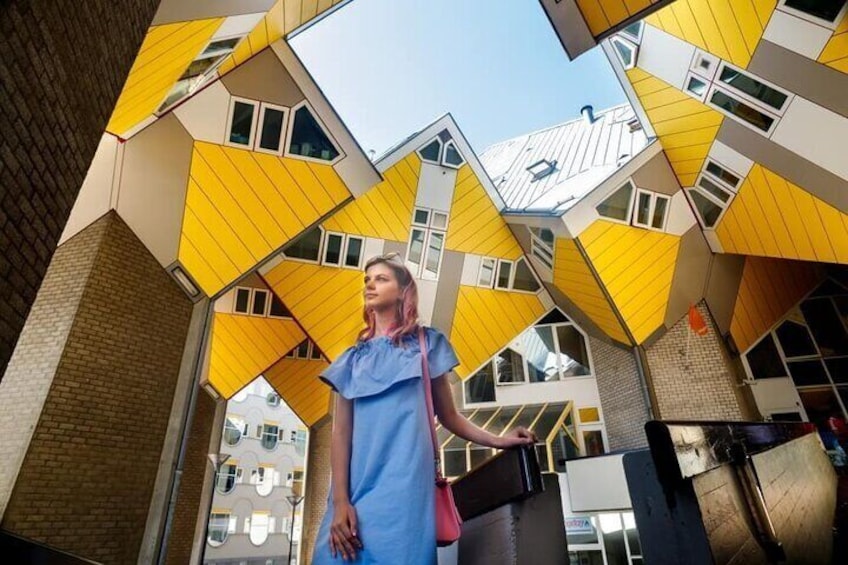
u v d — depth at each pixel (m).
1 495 6.15
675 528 1.40
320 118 10.38
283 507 38.75
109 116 3.63
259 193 10.02
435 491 1.04
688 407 13.45
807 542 2.46
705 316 14.48
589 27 8.30
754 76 9.67
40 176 2.80
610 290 13.26
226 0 6.77
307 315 14.58
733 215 12.60
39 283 2.90
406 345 1.21
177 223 9.27
